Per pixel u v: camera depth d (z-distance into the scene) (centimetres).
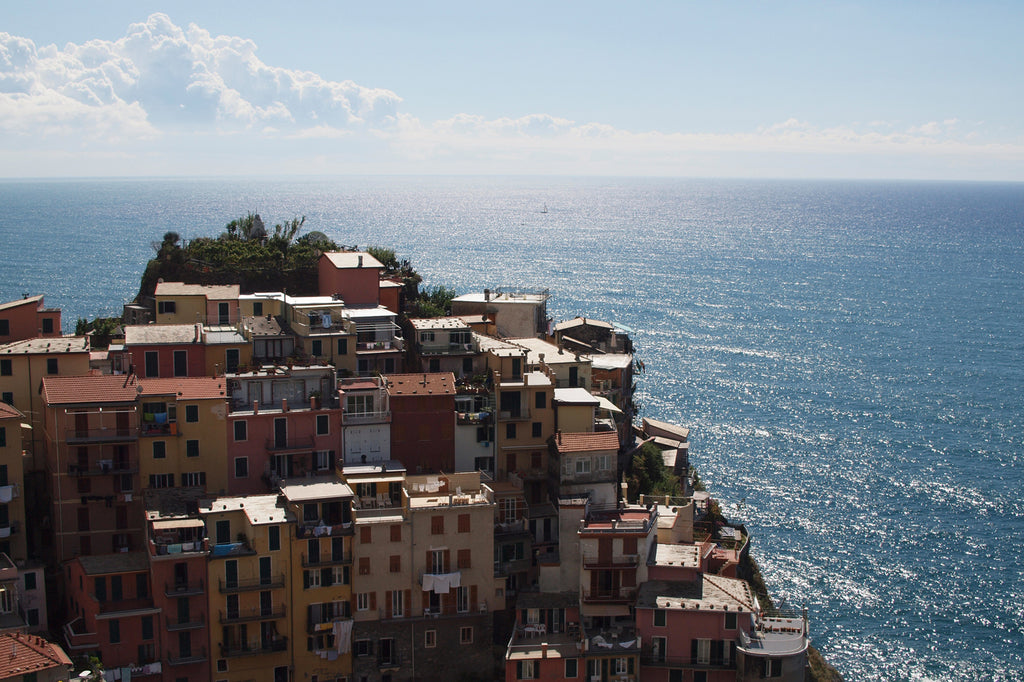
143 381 9875
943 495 17212
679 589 9256
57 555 9438
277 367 10394
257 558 8856
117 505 9512
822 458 18900
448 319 11969
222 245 14162
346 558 9112
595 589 9400
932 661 12331
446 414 10475
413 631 9344
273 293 12450
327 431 10106
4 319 11050
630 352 14675
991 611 13438
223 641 8825
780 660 8762
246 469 9900
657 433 14150
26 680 7044
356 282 12862
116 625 8531
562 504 9731
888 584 14050
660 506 10775
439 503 9362
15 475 9106
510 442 10656
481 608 9500
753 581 12175
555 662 8950
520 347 11375
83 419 9425
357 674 9256
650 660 9025
